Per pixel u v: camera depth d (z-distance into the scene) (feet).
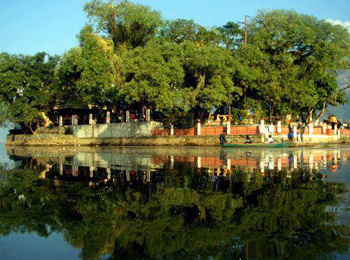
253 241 16.52
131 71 117.39
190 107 125.70
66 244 16.81
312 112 184.14
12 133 187.52
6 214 22.85
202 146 122.52
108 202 26.40
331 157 65.51
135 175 41.88
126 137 145.18
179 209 23.65
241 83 130.82
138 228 19.39
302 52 149.38
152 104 139.74
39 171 47.60
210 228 18.94
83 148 126.31
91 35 129.80
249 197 26.84
